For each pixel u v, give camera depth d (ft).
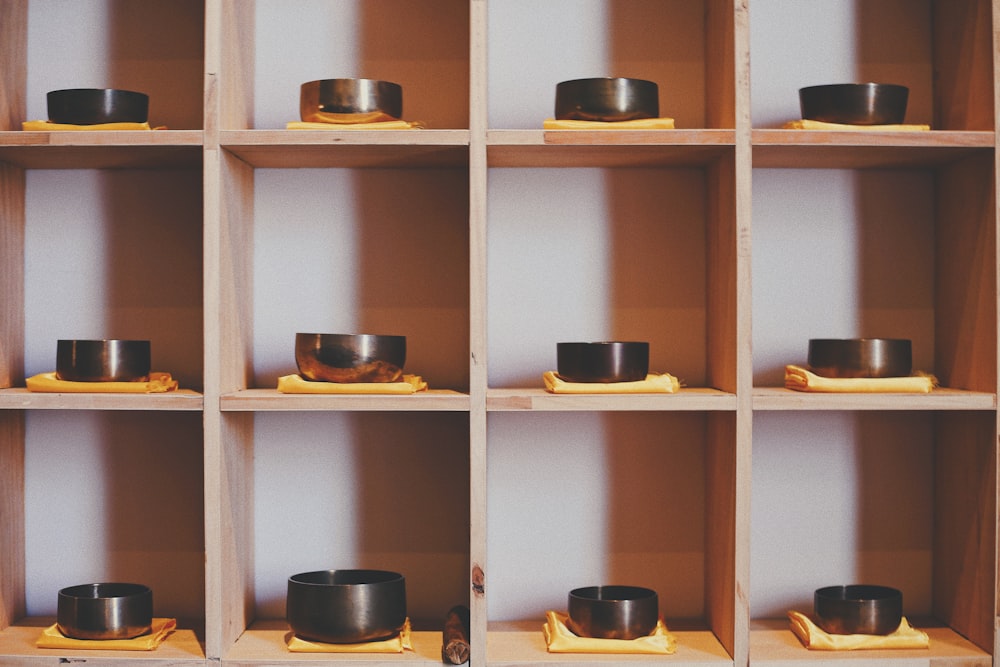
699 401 5.98
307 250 7.05
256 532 7.02
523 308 7.06
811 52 7.13
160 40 7.11
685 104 7.08
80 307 7.10
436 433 7.06
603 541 7.06
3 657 6.03
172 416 7.08
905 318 7.11
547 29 7.09
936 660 6.02
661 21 7.09
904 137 6.07
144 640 6.17
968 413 6.48
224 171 6.16
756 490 7.10
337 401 5.98
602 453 7.06
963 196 6.59
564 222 7.06
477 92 5.98
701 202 7.06
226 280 6.20
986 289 6.22
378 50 7.09
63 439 7.09
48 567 7.09
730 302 6.16
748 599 5.98
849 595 6.79
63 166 6.93
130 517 7.09
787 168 7.08
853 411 7.11
